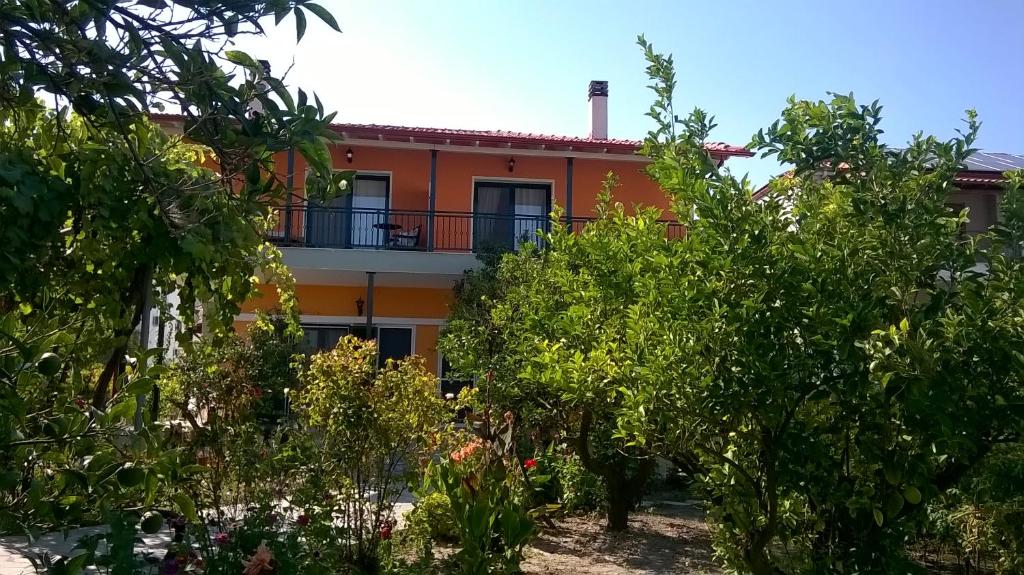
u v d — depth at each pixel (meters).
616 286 5.27
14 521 2.41
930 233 3.22
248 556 3.93
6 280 2.68
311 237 15.81
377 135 14.77
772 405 3.14
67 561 2.75
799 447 3.22
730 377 3.17
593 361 4.17
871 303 3.07
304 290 15.41
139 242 3.27
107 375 3.35
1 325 2.44
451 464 5.33
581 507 8.19
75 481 2.23
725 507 3.77
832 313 3.01
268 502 4.40
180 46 2.63
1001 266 3.18
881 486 3.19
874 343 2.70
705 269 3.36
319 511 4.93
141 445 2.28
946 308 3.01
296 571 3.99
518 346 6.84
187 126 2.81
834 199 3.64
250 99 2.78
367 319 13.77
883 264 3.21
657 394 3.25
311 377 5.57
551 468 7.91
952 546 5.88
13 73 2.71
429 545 5.45
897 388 2.75
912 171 3.49
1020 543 5.01
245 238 3.43
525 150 15.54
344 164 15.91
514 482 6.69
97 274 3.31
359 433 5.29
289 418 5.93
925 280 3.29
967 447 2.84
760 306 3.15
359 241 16.02
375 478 5.58
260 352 9.04
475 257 13.78
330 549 4.51
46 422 2.30
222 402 4.70
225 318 3.88
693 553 6.59
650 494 9.42
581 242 6.29
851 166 3.60
